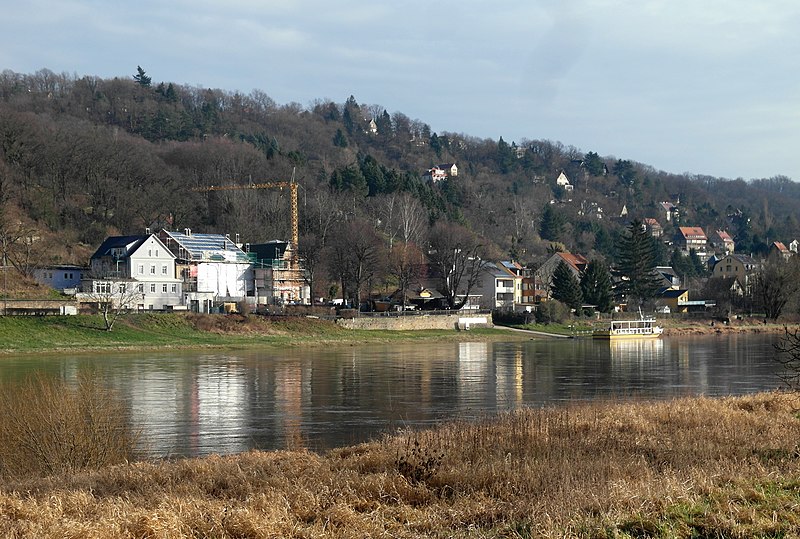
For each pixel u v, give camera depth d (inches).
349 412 2187.5
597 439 1317.7
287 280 6707.7
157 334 4446.4
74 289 5438.0
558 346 4916.3
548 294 7701.8
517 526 874.8
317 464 1235.9
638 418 1553.9
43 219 7022.6
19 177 7411.4
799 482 965.8
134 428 1927.9
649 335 5625.0
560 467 1095.0
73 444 1334.9
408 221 7765.8
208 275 6220.5
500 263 7465.6
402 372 3245.6
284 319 5093.5
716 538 791.7
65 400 1392.7
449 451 1208.8
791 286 6968.5
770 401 1843.0
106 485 1119.0
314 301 6702.8
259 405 2314.2
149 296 5693.9
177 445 1729.8
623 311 7327.8
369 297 6835.6
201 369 3292.3
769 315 7096.5
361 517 922.1
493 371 3297.2
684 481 985.5
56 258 6210.6
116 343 4131.4
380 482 1056.2
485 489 1030.4
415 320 5693.9
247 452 1557.6
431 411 2204.7
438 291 7209.6
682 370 3346.5
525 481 1039.6
